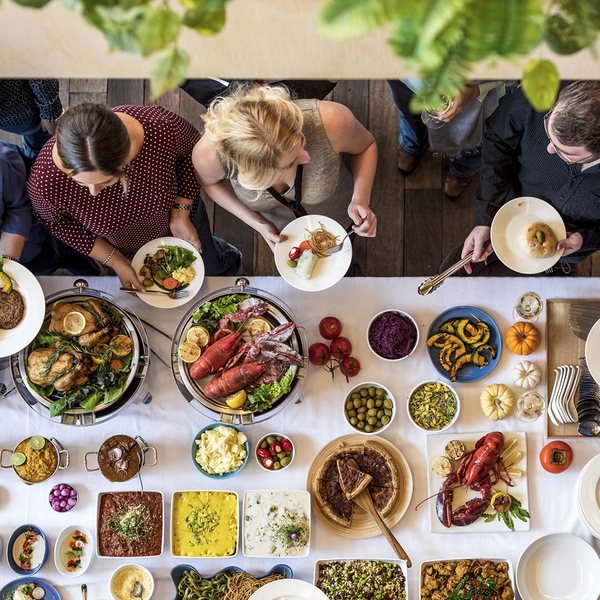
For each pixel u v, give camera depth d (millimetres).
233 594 1912
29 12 752
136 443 1985
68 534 1976
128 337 1931
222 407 1947
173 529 1983
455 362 2025
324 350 2035
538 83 659
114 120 1623
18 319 1863
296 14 753
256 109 1558
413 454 2045
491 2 572
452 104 1990
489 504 2000
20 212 2064
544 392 2057
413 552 2010
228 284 2092
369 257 3146
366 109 3186
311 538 2002
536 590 1976
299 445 2043
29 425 2025
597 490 1968
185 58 661
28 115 2309
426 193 3166
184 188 2137
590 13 629
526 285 2074
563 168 1998
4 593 1959
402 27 582
